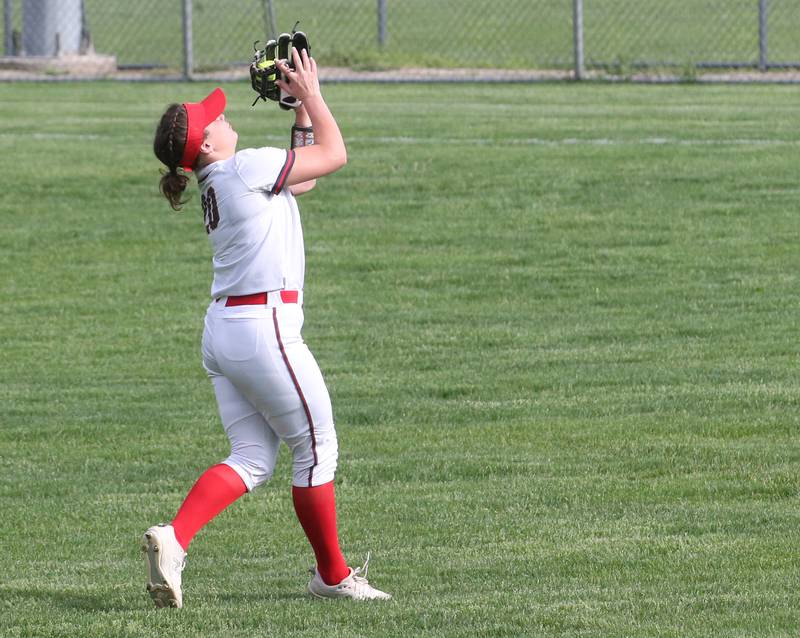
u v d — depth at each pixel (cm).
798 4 11381
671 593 1788
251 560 2031
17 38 8731
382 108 6719
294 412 1712
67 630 1680
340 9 12625
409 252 4191
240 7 12862
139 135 6134
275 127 6125
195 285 3956
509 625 1664
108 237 4472
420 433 2669
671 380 2970
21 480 2462
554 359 3166
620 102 6762
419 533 2114
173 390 3042
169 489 2409
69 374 3167
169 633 1658
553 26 11125
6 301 3812
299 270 1723
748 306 3553
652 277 3859
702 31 10538
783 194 4712
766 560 1922
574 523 2138
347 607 1758
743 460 2436
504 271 3966
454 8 12388
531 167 5209
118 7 12862
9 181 5178
